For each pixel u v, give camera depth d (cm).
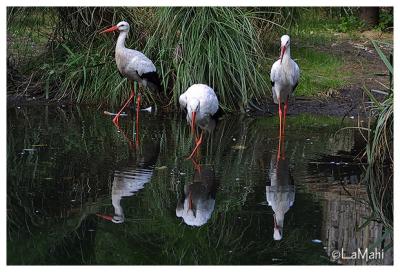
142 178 1130
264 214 988
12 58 1761
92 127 1461
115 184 1098
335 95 1691
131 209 1001
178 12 1572
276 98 1438
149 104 1655
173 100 1600
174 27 1584
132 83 1573
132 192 1066
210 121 1286
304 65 1870
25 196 1039
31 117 1529
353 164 1224
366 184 1124
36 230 925
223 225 949
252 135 1412
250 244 893
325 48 2052
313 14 2011
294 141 1367
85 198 1038
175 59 1565
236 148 1316
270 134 1422
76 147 1303
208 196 1055
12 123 1472
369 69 1878
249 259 850
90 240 895
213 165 1208
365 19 2327
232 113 1581
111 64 1661
